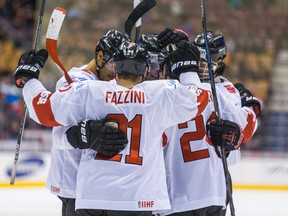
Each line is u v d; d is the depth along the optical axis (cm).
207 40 854
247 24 3250
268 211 1872
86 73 894
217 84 905
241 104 947
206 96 810
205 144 848
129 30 955
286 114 2750
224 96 876
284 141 2659
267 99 2861
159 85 782
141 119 766
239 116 883
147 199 759
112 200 753
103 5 3219
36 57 816
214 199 838
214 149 855
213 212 853
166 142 844
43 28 3077
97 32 3116
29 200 1978
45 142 2386
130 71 775
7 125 2450
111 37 871
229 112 873
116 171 758
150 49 888
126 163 759
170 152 848
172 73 860
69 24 3117
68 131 789
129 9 3234
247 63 3047
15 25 3097
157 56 881
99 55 874
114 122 755
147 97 772
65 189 889
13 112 2509
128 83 781
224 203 859
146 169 767
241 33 3195
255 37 3183
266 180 2433
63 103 769
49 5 3164
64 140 794
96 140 755
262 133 2634
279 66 3072
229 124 835
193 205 839
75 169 884
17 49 3020
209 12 3266
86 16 3158
